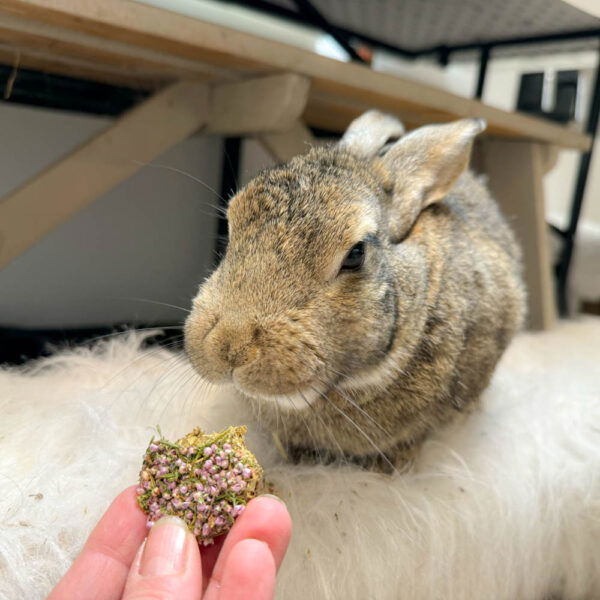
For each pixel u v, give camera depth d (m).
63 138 0.43
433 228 0.26
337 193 0.22
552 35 0.53
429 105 0.37
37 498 0.21
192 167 0.49
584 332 0.51
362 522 0.23
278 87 0.32
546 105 0.55
